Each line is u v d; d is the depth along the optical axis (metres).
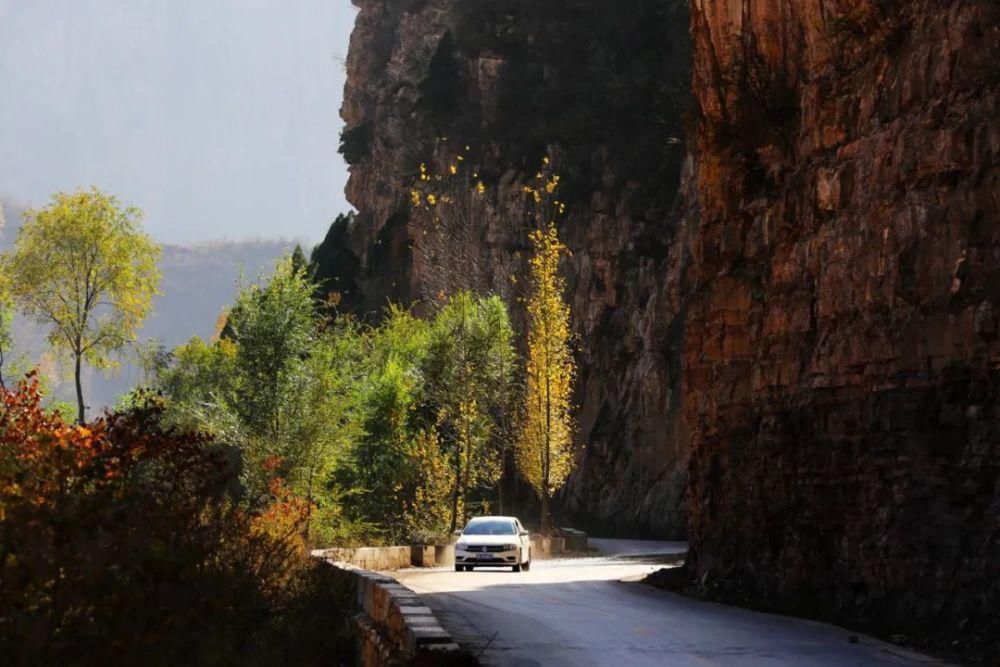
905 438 23.38
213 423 48.50
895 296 24.19
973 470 21.52
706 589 30.78
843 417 26.08
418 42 171.12
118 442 15.60
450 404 73.25
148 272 84.56
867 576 24.11
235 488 35.59
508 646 19.28
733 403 32.34
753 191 32.84
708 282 34.81
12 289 82.06
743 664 17.53
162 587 11.70
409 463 65.62
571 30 140.00
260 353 49.91
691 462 34.69
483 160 141.50
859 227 26.00
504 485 108.56
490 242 134.75
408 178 158.00
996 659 18.12
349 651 21.02
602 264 119.00
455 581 37.28
